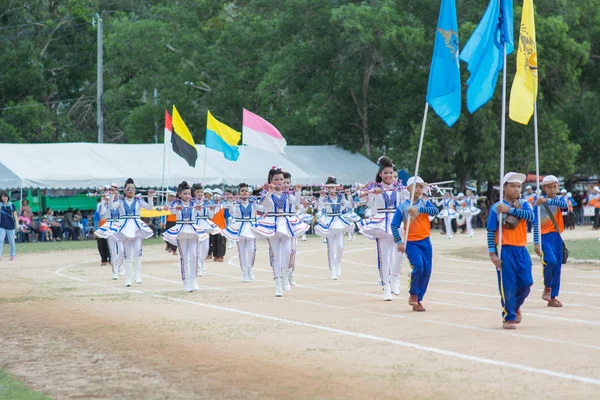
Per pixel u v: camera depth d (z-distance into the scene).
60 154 41.28
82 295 17.09
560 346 10.34
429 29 50.84
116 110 67.31
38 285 19.48
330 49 51.47
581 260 24.16
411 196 13.79
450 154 49.69
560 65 48.66
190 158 26.92
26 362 9.91
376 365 9.36
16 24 63.47
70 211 42.44
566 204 14.44
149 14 64.12
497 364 9.28
